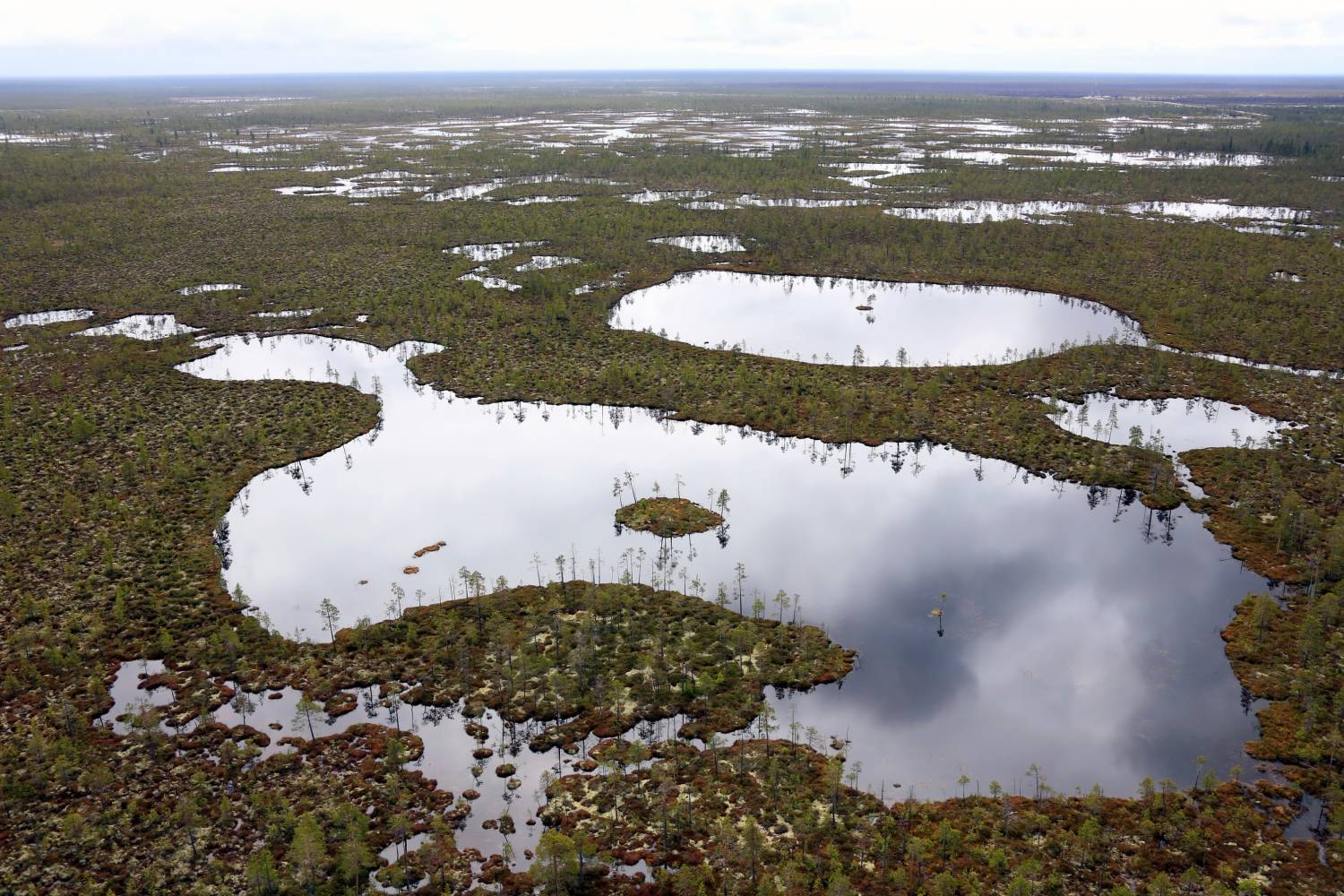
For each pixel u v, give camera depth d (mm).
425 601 92125
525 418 138250
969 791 67438
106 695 75688
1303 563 93750
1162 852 59938
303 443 126812
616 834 62156
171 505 107750
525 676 78438
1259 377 142750
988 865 58719
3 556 95375
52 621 85062
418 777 67750
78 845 60469
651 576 96500
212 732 71688
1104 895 56656
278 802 64312
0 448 121312
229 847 60719
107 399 139750
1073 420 131750
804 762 69062
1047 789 66875
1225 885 56594
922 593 94250
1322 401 133000
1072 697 78000
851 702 77250
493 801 65875
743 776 67312
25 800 64312
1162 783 66312
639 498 114750
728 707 75250
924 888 56938
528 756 70188
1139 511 108938
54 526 101688
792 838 61531
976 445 125000
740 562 99938
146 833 61750
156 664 81062
